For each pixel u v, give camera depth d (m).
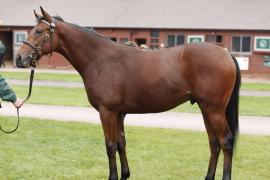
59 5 45.12
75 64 7.03
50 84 24.81
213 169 6.97
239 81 6.77
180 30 38.44
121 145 7.07
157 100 6.68
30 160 8.65
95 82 6.80
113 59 6.80
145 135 10.96
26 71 35.81
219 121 6.56
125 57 6.79
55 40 6.89
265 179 7.67
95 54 6.87
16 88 21.81
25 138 10.54
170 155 9.17
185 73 6.57
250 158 9.02
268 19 37.25
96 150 9.54
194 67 6.50
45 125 12.06
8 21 43.81
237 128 6.79
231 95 6.77
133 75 6.68
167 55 6.72
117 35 40.41
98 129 11.63
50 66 42.94
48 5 45.38
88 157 8.95
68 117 13.59
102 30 40.81
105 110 6.75
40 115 13.86
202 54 6.50
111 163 6.78
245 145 10.05
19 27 43.25
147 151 9.47
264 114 14.83
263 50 36.50
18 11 45.19
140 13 41.19
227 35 37.41
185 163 8.62
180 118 13.77
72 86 23.95
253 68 37.03
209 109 6.56
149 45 39.50
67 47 6.96
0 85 5.94
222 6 39.91
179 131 11.48
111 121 6.75
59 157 8.90
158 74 6.62
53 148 9.62
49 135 10.88
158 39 39.28
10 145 9.85
